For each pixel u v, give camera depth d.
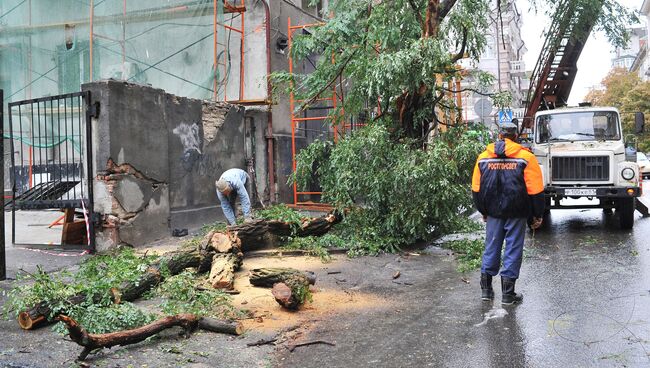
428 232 9.09
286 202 13.74
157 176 9.30
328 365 4.20
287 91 11.52
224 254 6.83
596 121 11.32
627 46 12.64
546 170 11.05
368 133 9.02
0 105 6.52
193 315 4.87
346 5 10.59
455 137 9.59
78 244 8.74
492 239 5.81
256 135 12.81
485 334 4.80
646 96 44.44
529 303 5.71
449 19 9.63
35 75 12.43
